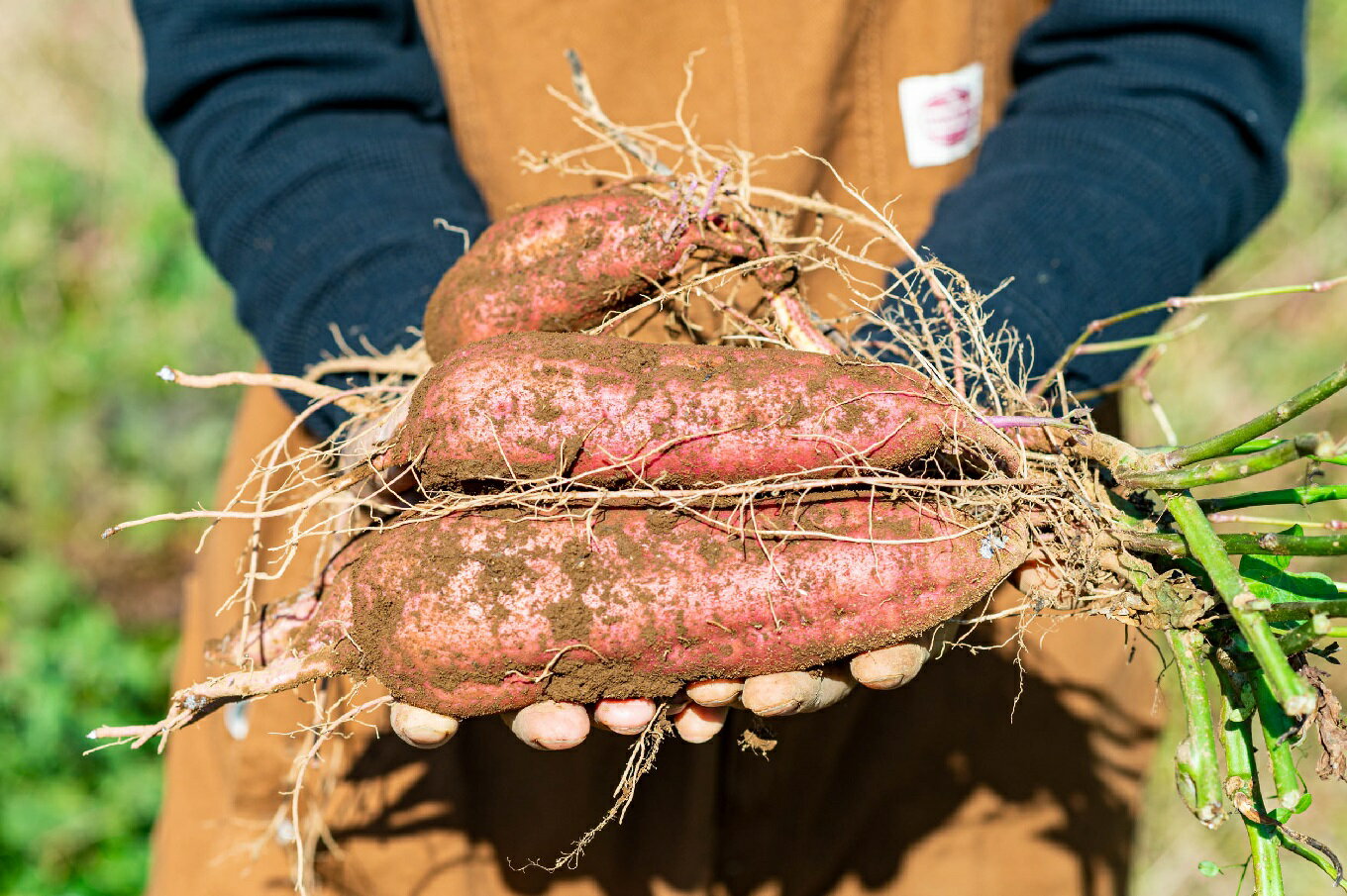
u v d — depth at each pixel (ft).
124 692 4.10
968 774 2.72
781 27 2.43
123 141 5.81
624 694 1.94
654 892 2.66
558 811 2.59
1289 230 4.60
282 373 2.38
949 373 2.16
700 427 1.91
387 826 2.61
